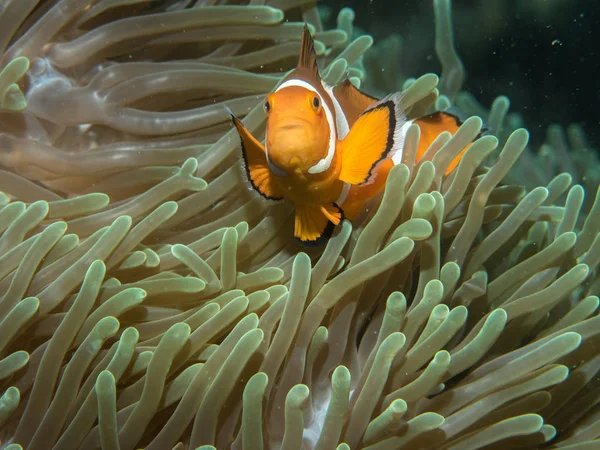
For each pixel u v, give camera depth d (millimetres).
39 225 251
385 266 228
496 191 276
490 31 585
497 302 272
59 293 232
